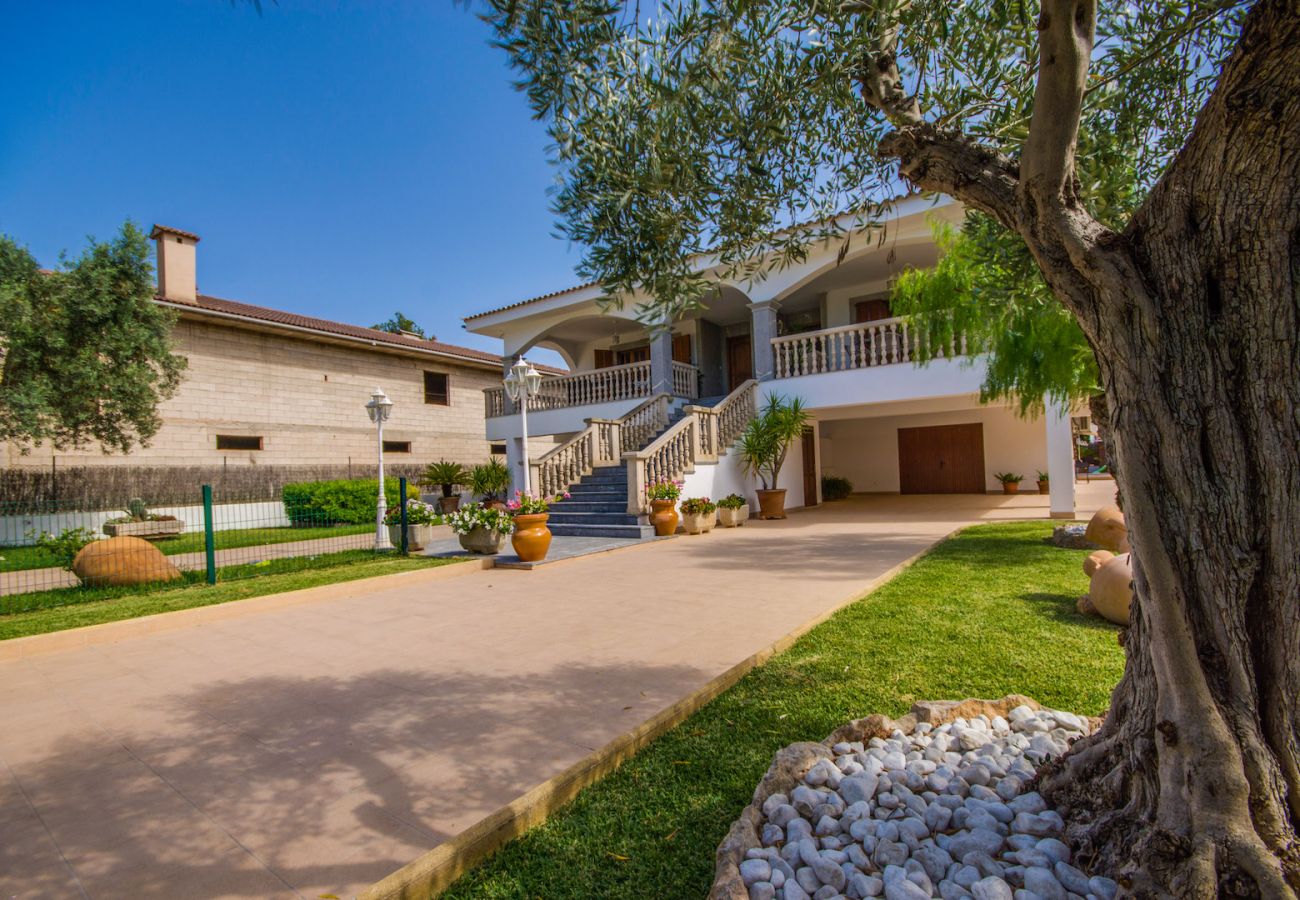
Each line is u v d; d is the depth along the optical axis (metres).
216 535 13.23
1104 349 1.94
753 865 2.00
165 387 13.49
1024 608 5.34
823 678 3.89
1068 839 2.07
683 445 12.75
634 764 2.92
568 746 3.05
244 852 2.29
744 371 19.06
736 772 2.79
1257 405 1.73
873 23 2.76
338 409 18.30
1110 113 3.64
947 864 2.01
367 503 16.11
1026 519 12.27
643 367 16.36
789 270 14.02
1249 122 1.60
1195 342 1.80
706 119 3.13
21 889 2.12
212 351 15.68
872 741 2.83
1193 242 1.80
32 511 11.62
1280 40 1.49
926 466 22.14
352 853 2.27
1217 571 1.75
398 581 7.76
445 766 2.89
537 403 18.28
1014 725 3.03
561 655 4.54
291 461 17.11
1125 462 1.87
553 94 2.91
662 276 3.52
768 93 3.10
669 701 3.57
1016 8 2.98
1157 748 1.85
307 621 5.97
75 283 12.09
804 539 10.51
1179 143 3.62
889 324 12.80
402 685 4.03
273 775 2.87
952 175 2.37
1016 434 20.72
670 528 11.36
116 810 2.61
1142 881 1.67
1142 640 2.04
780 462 14.12
